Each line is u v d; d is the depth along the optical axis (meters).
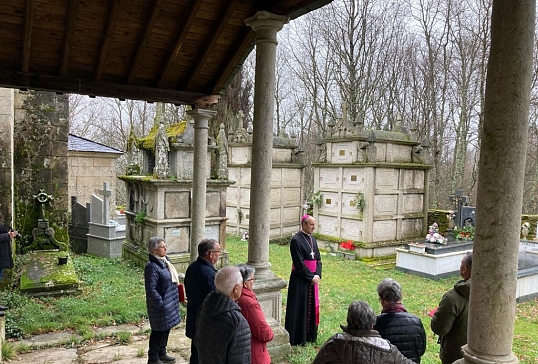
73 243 12.70
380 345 2.40
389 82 22.28
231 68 6.19
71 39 5.10
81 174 17.25
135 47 5.64
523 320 7.35
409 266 10.66
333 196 13.26
